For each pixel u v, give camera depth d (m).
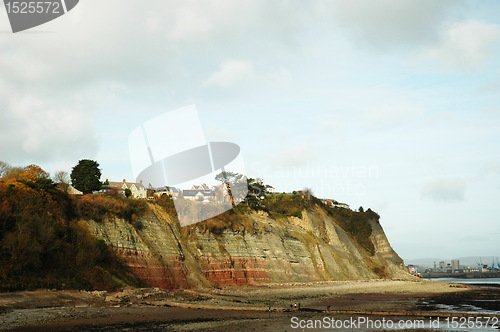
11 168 80.62
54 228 53.28
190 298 53.97
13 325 30.03
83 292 48.44
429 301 56.25
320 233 129.50
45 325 30.22
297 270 103.94
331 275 114.62
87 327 29.67
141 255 67.38
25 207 51.47
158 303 46.03
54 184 61.81
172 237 78.81
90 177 91.12
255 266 93.00
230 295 64.06
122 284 57.41
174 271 72.62
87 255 55.88
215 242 89.00
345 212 163.75
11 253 45.91
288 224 120.56
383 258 153.88
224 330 29.45
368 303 52.94
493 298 61.88
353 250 139.50
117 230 66.62
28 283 45.66
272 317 36.78
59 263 51.75
